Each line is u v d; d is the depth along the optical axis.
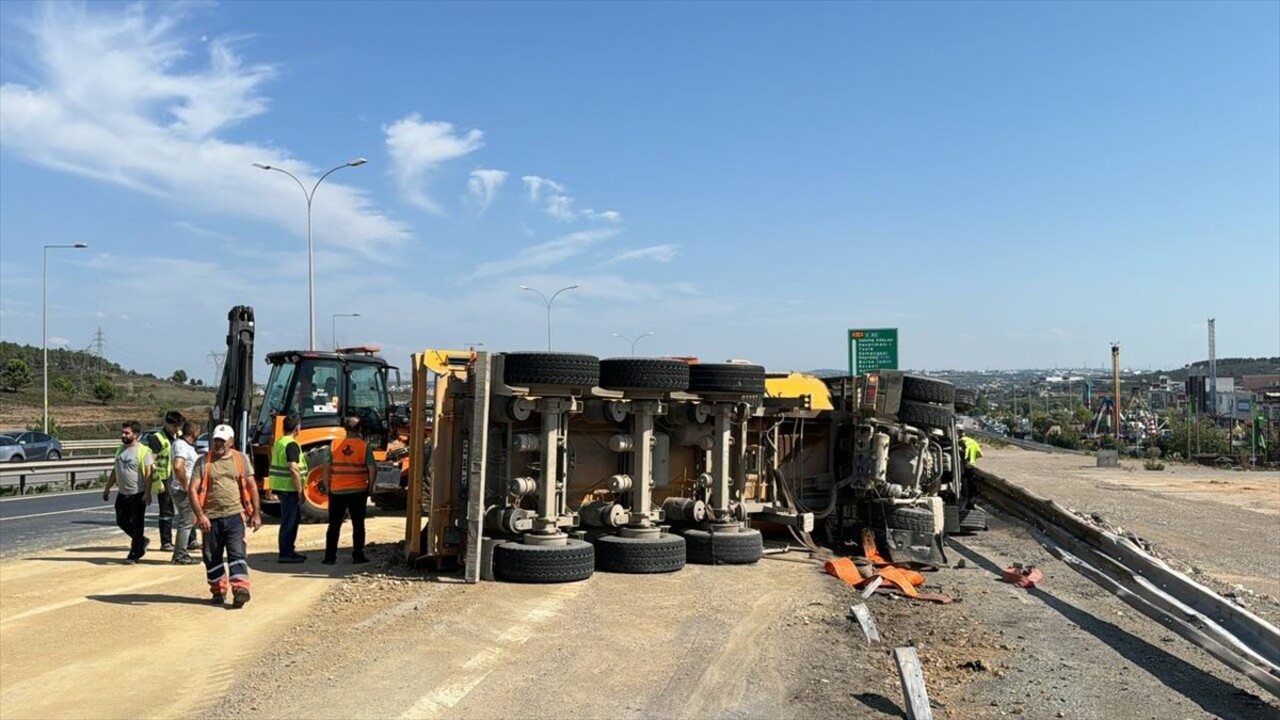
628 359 11.35
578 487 12.22
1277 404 69.50
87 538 14.99
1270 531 19.27
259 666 7.18
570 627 8.40
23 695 6.55
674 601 9.67
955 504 15.73
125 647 7.85
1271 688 7.17
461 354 11.84
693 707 6.44
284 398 17.48
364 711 6.07
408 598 9.53
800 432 14.80
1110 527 16.59
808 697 6.79
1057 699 7.19
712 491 12.40
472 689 6.58
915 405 14.13
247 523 9.80
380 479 16.45
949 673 7.78
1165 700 7.30
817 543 14.35
